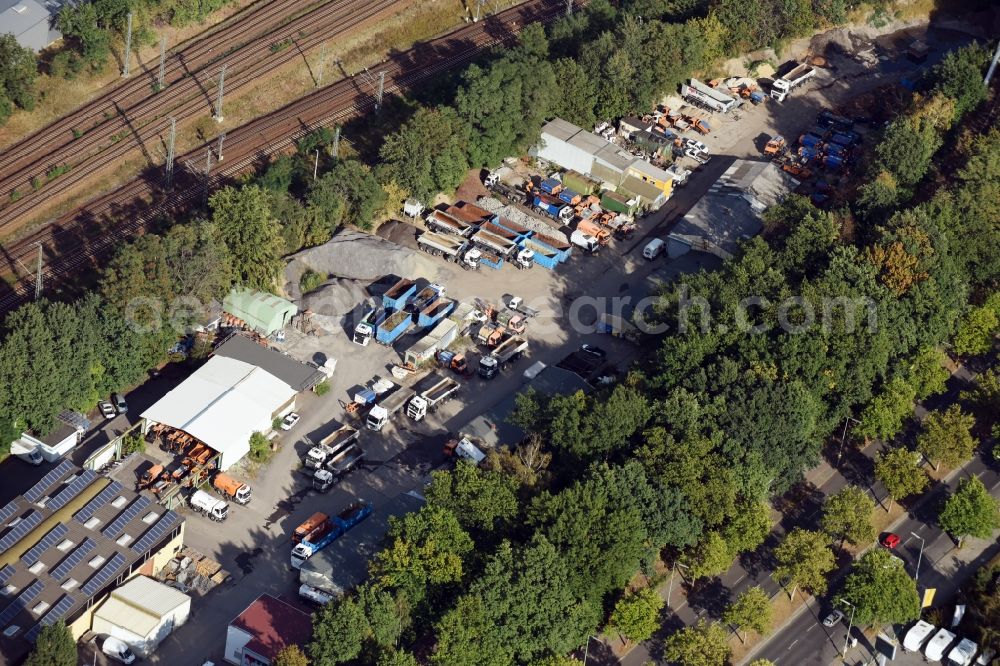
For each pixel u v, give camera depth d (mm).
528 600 196625
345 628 190250
